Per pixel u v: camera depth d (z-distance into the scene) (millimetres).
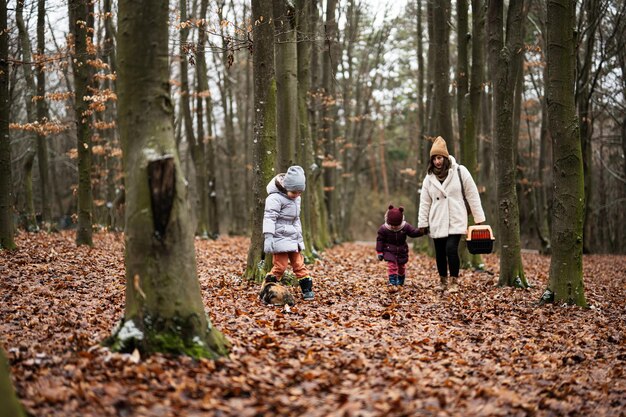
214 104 32312
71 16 16125
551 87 8281
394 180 54844
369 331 6379
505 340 6379
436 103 14992
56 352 4832
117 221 20812
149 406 3842
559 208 8414
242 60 32656
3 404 2893
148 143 4664
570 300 8328
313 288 9273
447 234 9258
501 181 10539
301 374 4672
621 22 18797
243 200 39469
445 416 4047
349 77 29016
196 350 4691
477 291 9742
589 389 4957
